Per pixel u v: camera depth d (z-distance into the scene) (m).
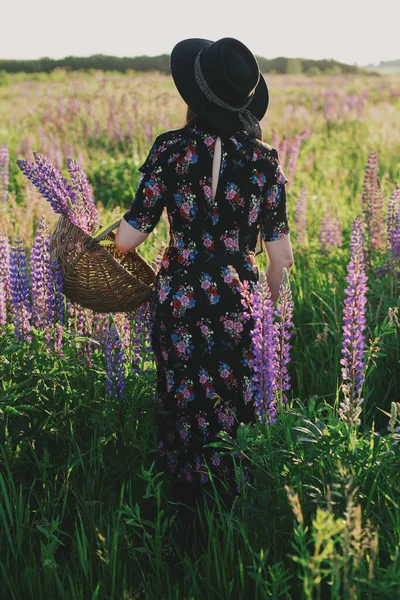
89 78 24.88
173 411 3.15
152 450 3.32
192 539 3.07
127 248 3.16
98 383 3.66
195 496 3.20
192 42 3.08
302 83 25.98
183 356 3.06
